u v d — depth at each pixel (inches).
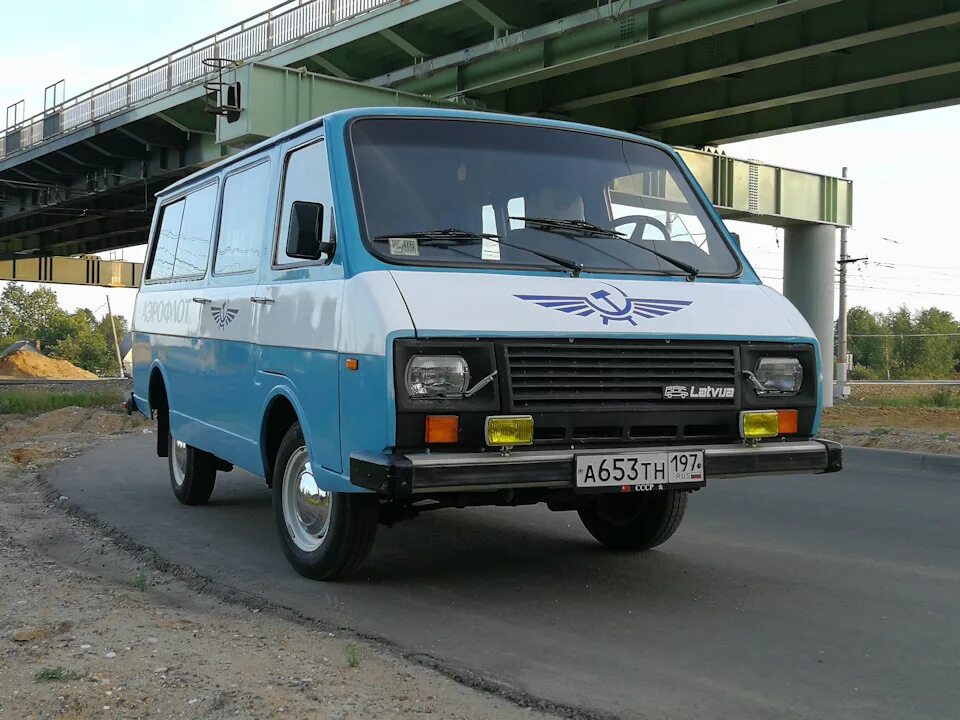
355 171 214.2
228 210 287.3
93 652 160.6
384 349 184.2
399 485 179.0
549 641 182.1
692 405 204.1
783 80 827.4
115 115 1230.3
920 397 1274.6
